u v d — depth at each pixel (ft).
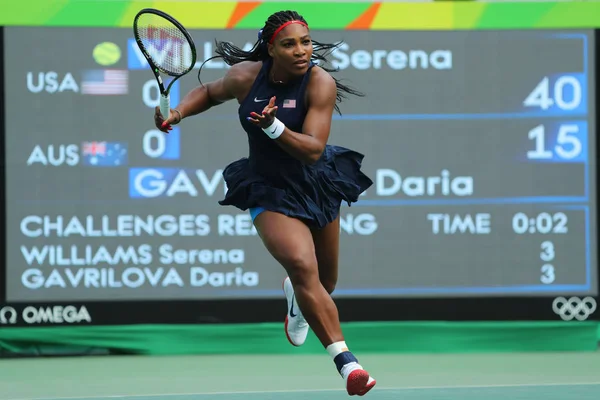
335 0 62.18
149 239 62.34
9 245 61.72
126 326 62.28
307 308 36.09
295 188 38.40
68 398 46.70
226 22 61.67
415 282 63.00
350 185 40.29
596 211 63.16
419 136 62.64
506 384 50.21
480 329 63.31
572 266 63.36
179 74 37.50
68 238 61.98
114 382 52.42
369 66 62.28
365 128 62.39
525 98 62.69
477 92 62.59
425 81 62.49
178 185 62.34
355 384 35.17
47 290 61.93
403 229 62.90
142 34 37.29
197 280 62.59
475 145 62.75
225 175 40.06
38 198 61.82
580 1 62.80
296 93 37.22
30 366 58.95
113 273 62.23
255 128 37.37
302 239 36.78
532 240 63.16
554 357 61.21
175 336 62.54
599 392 46.62
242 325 62.85
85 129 61.93
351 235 62.80
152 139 62.18
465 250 63.10
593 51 62.69
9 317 61.67
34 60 61.52
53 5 61.57
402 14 62.34
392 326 62.95
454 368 56.70
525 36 62.64
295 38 36.06
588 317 63.41
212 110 62.39
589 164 63.00
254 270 62.75
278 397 45.88
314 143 35.47
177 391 49.06
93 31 61.87
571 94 62.80
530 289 63.36
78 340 62.13
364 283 62.85
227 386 50.70
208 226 62.54
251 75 38.58
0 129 61.46
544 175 63.00
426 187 62.75
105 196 62.13
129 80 62.03
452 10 62.49
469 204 62.95
